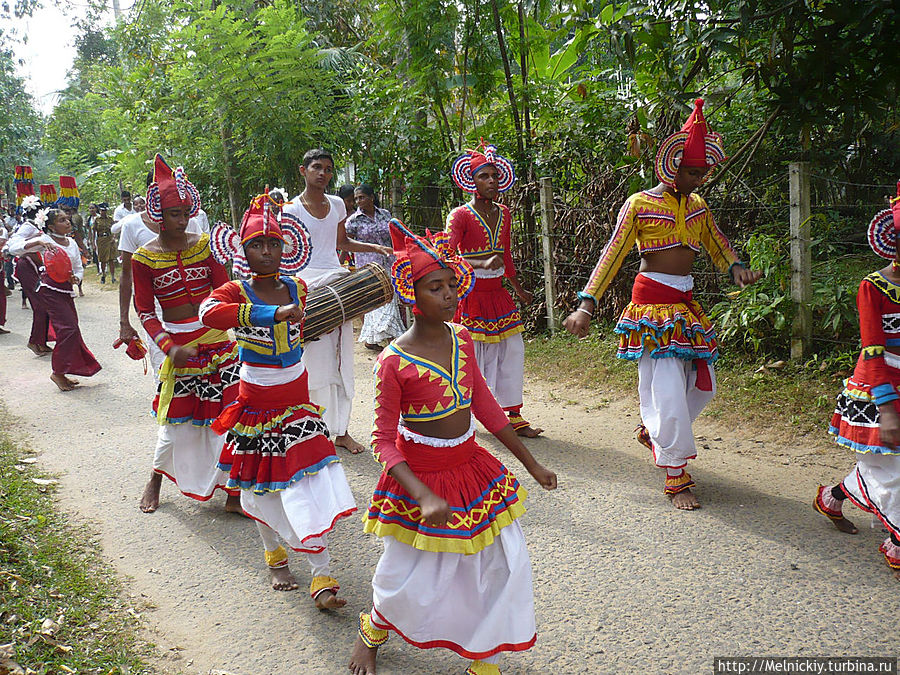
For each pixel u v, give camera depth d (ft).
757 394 19.43
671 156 14.43
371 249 19.02
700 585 11.72
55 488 16.66
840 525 13.19
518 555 9.02
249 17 33.81
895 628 10.39
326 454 11.57
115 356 30.60
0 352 32.58
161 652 10.57
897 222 11.00
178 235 14.60
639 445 17.97
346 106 33.91
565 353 25.02
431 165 30.14
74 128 81.92
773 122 23.15
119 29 40.14
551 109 28.02
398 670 10.02
